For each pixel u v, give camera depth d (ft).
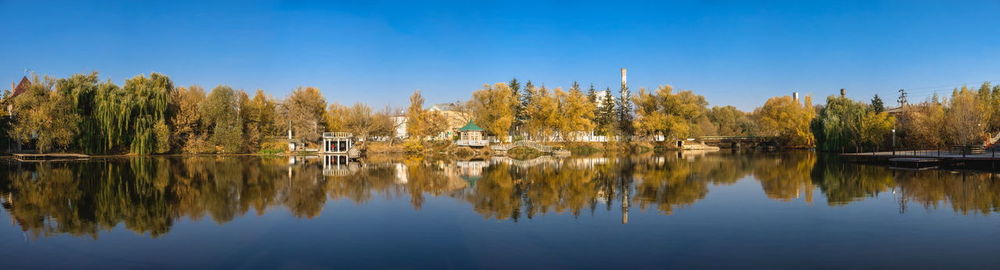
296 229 63.72
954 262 47.37
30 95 212.02
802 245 54.03
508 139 303.48
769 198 88.22
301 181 122.72
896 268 45.88
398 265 48.52
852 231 60.13
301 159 224.33
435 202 85.81
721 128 455.22
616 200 88.07
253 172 149.48
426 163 201.77
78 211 77.41
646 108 341.41
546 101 307.78
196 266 48.34
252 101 307.37
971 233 58.13
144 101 233.35
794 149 339.77
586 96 371.35
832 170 145.38
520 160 226.99
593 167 176.14
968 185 101.35
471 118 347.36
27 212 76.64
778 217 69.67
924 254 50.08
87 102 227.81
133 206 82.33
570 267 47.14
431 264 48.75
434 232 61.77
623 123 362.12
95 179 126.31
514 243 56.24
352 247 54.95
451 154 275.59
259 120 295.69
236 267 48.03
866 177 121.70
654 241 56.34
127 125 228.63
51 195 96.27
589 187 110.32
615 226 64.44
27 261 49.93
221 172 148.36
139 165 175.73
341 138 278.05
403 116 368.68
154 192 100.53
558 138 333.21
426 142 295.89
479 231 62.13
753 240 56.39
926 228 61.11
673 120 328.08
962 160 150.30
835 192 94.53
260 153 265.95
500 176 139.64
